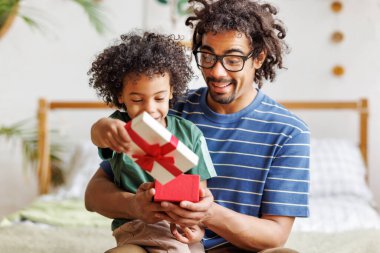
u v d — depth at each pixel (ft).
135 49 3.98
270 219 4.41
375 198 10.30
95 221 7.53
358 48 10.38
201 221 4.04
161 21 10.36
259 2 5.06
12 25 10.74
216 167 4.52
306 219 7.74
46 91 10.87
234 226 4.11
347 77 10.42
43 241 6.51
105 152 4.13
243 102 4.64
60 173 10.52
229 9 4.45
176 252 3.94
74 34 10.81
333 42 10.42
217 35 4.31
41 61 10.85
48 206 8.17
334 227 7.47
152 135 3.35
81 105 10.09
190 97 4.88
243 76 4.39
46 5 10.79
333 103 9.96
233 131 4.59
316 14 10.43
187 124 4.32
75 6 10.78
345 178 9.04
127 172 4.25
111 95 4.32
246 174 4.48
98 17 10.59
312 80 10.47
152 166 3.51
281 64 4.86
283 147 4.49
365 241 6.22
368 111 9.84
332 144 9.60
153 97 3.98
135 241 4.01
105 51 4.30
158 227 4.08
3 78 10.79
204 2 4.70
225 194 4.48
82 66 10.85
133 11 10.68
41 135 9.98
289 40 10.47
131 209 4.05
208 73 4.37
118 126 3.52
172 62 4.06
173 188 3.67
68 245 6.33
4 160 10.87
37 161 10.47
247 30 4.33
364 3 10.34
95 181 4.53
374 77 10.36
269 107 4.70
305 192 4.46
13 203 10.94
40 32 10.80
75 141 10.87
